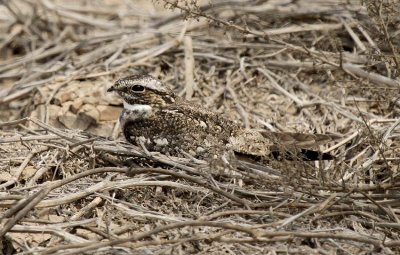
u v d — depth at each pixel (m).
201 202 9.42
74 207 9.34
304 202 9.03
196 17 11.46
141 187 9.57
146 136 10.44
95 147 10.12
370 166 10.18
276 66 12.92
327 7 14.00
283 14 13.92
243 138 10.19
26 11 16.03
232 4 14.15
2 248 8.55
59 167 10.06
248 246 8.45
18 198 8.98
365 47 12.57
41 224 8.74
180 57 13.25
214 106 12.20
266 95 12.43
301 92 12.52
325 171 9.45
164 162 9.77
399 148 10.30
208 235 8.20
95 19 15.59
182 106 10.59
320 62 12.23
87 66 13.32
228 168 9.18
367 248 8.50
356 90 12.20
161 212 9.20
